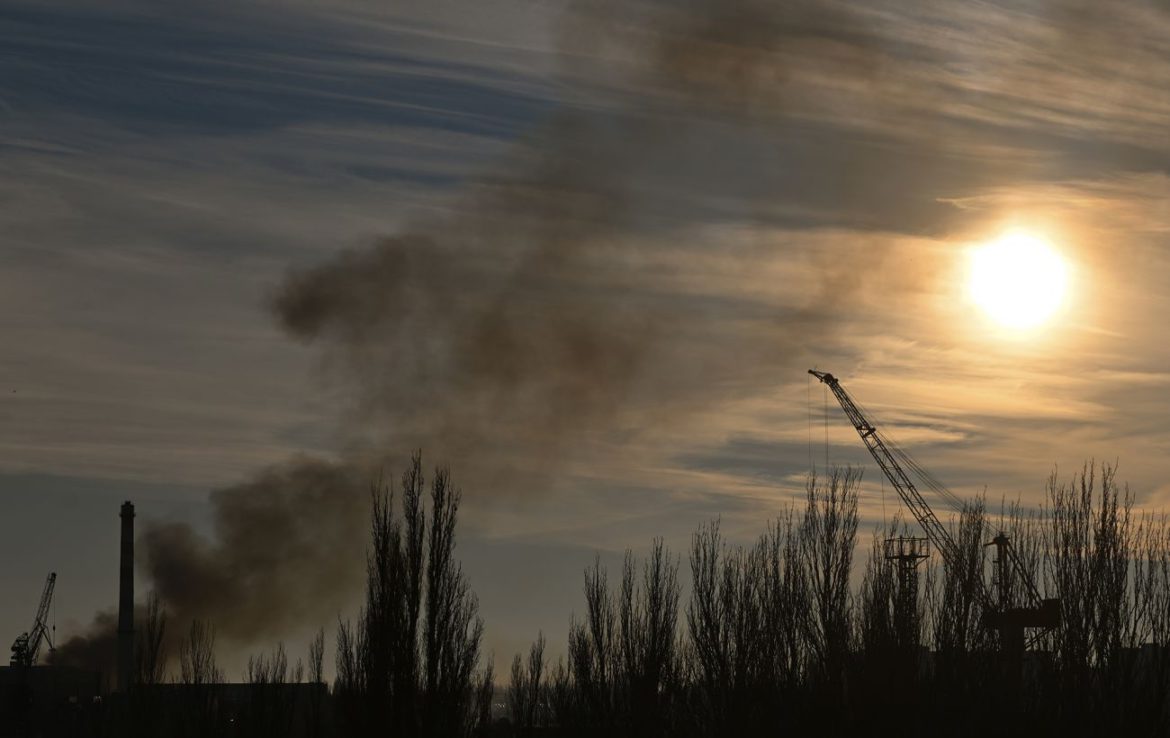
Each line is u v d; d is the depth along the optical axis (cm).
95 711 10188
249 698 8300
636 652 6259
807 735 5366
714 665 5747
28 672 13988
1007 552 4859
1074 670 4481
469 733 6488
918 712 5034
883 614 5244
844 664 5381
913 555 5428
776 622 5656
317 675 8075
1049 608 4625
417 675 5906
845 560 5644
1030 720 4544
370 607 5988
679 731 6044
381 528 6009
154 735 8288
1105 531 4578
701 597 5828
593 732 6391
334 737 6506
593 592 6569
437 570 5972
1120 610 4481
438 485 6072
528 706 7431
